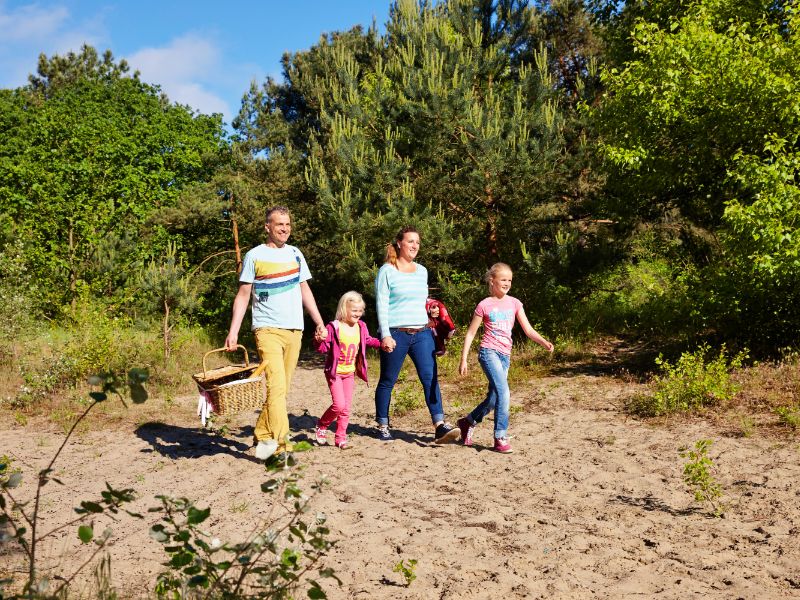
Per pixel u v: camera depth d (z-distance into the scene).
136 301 18.39
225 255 21.62
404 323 6.44
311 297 6.27
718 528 4.19
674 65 9.85
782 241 8.13
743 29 9.50
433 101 11.98
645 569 3.60
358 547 3.95
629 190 11.79
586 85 13.62
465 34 13.83
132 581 3.46
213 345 15.82
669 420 6.98
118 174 23.92
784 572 3.50
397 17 15.75
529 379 9.69
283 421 5.82
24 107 28.81
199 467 5.79
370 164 12.74
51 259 20.89
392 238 12.49
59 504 4.84
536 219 13.01
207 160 24.94
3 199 22.55
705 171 10.82
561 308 13.36
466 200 12.94
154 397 9.14
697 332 10.64
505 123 12.35
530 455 6.05
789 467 5.33
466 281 13.50
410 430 7.18
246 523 4.37
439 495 4.98
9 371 10.63
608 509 4.61
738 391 7.61
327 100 16.83
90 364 10.04
